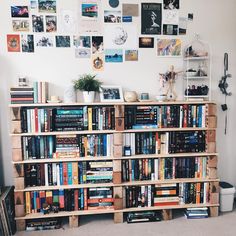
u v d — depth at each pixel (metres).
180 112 2.43
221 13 2.63
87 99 2.39
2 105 2.47
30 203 2.33
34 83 2.29
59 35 2.47
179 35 2.60
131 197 2.42
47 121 2.30
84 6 2.47
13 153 2.25
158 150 2.45
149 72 2.60
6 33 2.41
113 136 2.37
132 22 2.53
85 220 2.47
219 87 2.69
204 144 2.48
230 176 2.82
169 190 2.46
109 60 2.54
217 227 2.32
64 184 2.37
